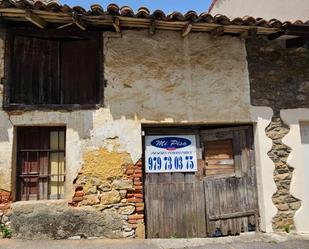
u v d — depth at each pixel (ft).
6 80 17.74
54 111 17.93
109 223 17.62
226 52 19.70
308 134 20.43
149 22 17.07
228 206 19.16
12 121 17.54
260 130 19.30
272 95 19.79
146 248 15.78
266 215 18.70
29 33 18.13
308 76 20.35
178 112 18.79
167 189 18.85
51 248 15.46
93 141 18.02
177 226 18.62
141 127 18.71
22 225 16.94
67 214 17.33
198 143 19.47
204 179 19.25
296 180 19.24
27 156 18.03
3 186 17.04
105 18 16.52
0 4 14.99
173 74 19.07
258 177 19.24
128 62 18.80
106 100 18.37
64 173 18.10
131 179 18.08
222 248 16.02
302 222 18.94
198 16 16.65
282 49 20.30
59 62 18.85
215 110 19.10
